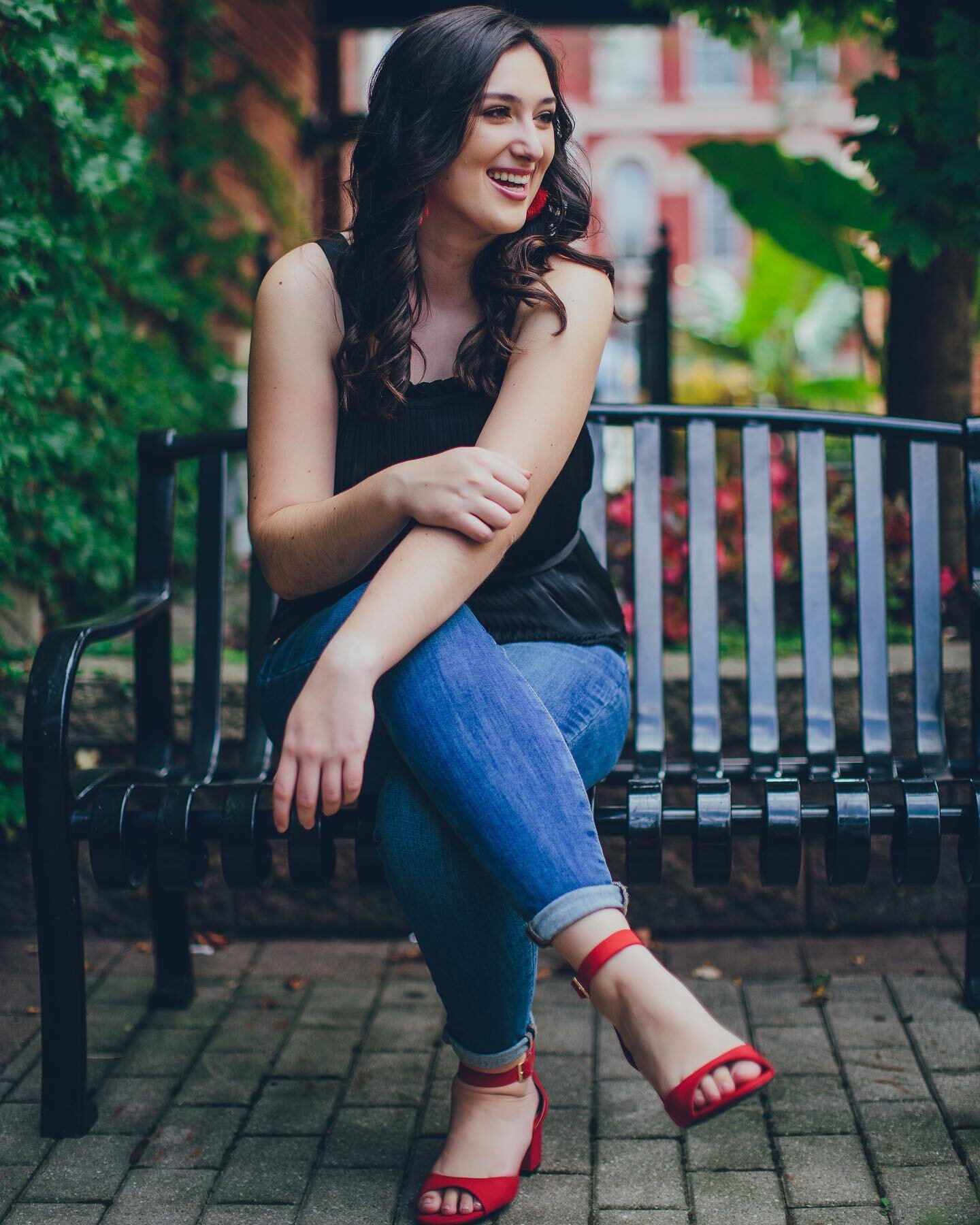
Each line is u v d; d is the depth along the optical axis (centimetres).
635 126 2734
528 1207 177
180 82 515
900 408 362
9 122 283
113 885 192
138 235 412
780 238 554
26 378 292
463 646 162
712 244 2747
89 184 302
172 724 248
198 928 283
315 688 157
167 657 241
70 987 194
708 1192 179
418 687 159
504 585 186
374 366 178
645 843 187
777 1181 182
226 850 187
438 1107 206
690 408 237
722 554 364
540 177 178
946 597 333
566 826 153
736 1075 139
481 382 180
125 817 193
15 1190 182
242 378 535
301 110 715
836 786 191
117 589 353
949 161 289
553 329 176
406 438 183
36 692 191
